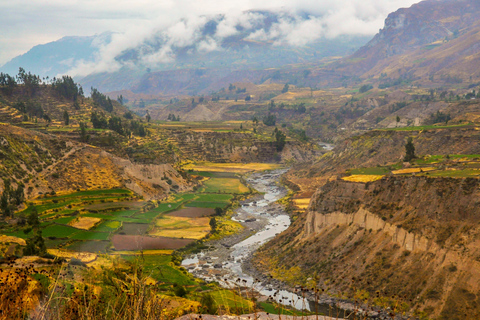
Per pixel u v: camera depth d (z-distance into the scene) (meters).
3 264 46.88
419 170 119.88
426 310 81.12
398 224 99.56
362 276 95.62
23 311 21.20
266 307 59.56
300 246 119.44
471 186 93.94
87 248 107.06
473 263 82.38
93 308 21.42
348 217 114.81
